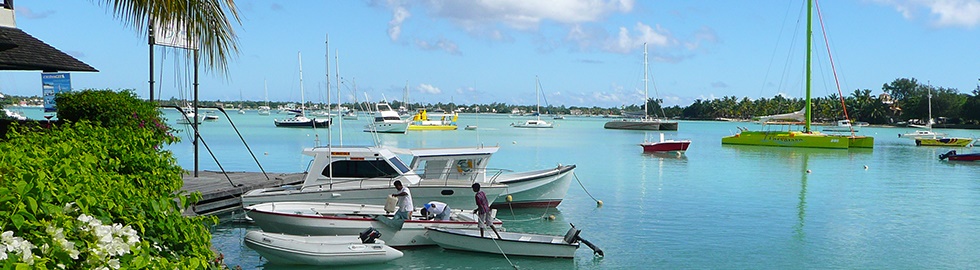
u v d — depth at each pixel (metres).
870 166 44.25
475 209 18.75
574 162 46.53
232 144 61.41
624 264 16.25
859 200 27.38
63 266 3.97
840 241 19.16
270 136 76.75
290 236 15.33
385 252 15.42
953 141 68.25
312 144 62.66
